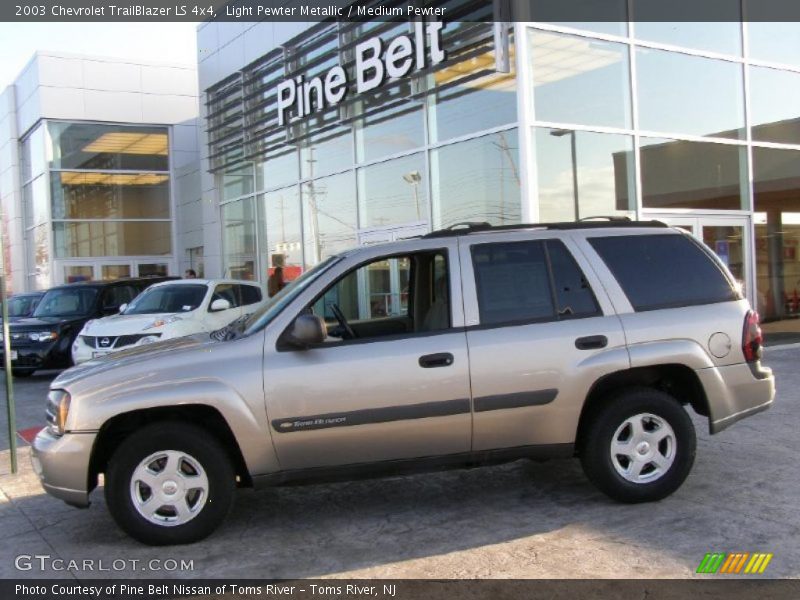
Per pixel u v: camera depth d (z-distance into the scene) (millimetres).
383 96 12984
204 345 4902
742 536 4480
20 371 13977
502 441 4938
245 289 12445
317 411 4676
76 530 5148
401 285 6230
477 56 10977
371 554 4488
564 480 5801
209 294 11656
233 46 17656
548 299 5078
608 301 5129
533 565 4207
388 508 5340
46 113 23031
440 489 5734
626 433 5117
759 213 13391
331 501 5555
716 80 12859
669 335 5098
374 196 13531
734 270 13039
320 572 4254
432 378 4781
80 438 4562
